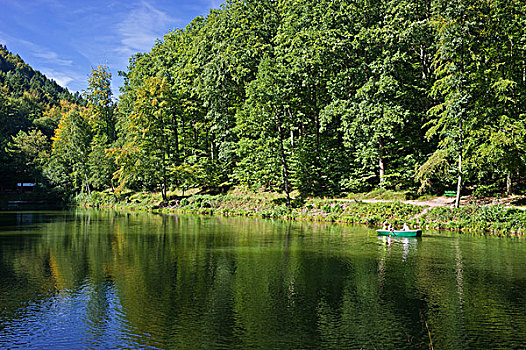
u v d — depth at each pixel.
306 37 45.66
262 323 12.66
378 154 40.59
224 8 57.88
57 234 31.86
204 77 56.59
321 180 47.38
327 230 33.31
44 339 11.52
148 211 55.59
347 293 15.73
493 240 27.42
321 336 11.64
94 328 12.27
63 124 82.00
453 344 11.16
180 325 12.48
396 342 11.28
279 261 21.42
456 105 31.56
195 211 51.16
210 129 57.59
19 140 92.81
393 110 38.47
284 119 47.12
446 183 38.00
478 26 31.88
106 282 17.31
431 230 32.06
